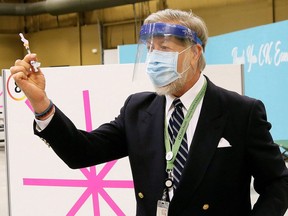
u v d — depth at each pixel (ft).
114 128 4.01
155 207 3.47
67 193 6.55
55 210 6.59
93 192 6.47
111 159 4.08
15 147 6.65
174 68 3.55
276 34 15.25
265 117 3.57
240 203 3.50
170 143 3.56
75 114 6.46
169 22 3.60
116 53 28.73
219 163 3.39
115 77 6.35
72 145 3.69
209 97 3.57
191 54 3.61
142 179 3.60
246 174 3.55
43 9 31.58
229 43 18.97
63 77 6.46
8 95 6.63
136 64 4.06
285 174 3.51
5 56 36.40
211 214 3.40
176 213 3.38
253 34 16.87
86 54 33.24
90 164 3.93
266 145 3.45
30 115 6.59
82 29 33.30
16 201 6.70
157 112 3.70
